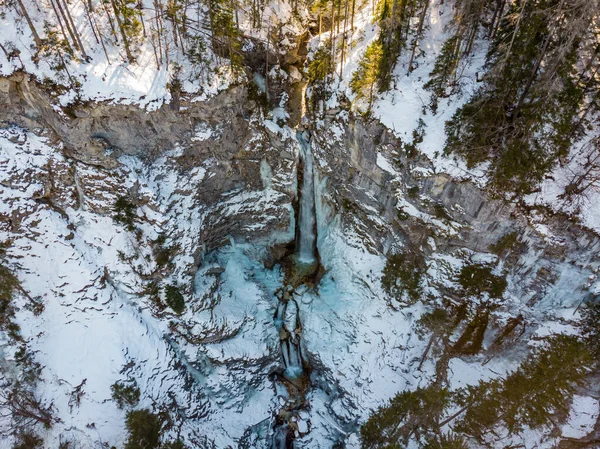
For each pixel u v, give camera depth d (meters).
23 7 22.44
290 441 27.98
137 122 25.45
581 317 24.20
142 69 25.59
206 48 27.84
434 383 26.83
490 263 26.06
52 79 23.56
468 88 26.05
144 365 26.08
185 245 27.78
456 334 27.08
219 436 26.89
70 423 24.70
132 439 24.67
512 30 24.38
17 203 24.97
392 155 27.36
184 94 26.03
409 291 28.52
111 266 26.53
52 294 25.95
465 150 24.84
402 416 26.38
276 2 37.41
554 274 24.28
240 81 28.14
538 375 24.92
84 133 24.77
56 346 25.69
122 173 25.97
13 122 24.70
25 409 24.58
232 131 28.41
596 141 23.44
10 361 25.00
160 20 27.31
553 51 22.33
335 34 34.28
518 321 25.64
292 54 36.38
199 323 27.47
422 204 26.86
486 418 25.17
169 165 27.38
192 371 27.81
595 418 23.75
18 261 25.48
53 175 25.53
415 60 28.53
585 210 23.05
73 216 26.45
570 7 21.20
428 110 26.66
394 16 26.08
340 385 28.16
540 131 23.52
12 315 25.42
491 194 24.28
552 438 24.06
